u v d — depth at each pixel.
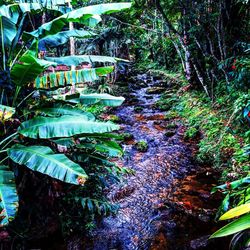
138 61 15.08
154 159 5.14
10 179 2.13
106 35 8.09
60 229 2.90
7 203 1.93
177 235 3.02
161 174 4.54
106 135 2.96
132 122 7.27
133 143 5.92
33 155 2.27
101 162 3.29
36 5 3.27
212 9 5.97
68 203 2.98
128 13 8.15
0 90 2.96
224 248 2.72
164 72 11.77
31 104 3.25
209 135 5.45
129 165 4.88
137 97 9.37
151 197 3.83
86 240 2.93
